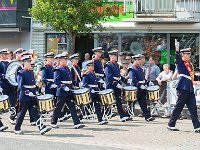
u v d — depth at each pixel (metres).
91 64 16.61
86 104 15.50
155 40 25.31
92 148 12.17
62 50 26.20
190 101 15.03
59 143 12.90
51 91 16.62
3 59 17.12
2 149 12.02
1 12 26.14
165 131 15.07
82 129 15.38
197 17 24.38
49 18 21.30
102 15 21.98
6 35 26.36
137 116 18.86
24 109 14.40
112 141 13.26
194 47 24.92
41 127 14.37
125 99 17.02
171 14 24.55
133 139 13.59
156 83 19.75
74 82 17.12
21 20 26.12
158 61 25.33
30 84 14.41
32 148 12.14
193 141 13.41
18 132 14.45
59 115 16.14
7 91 16.89
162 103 18.77
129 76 17.50
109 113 17.66
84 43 26.09
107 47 25.78
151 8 24.72
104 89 17.06
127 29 25.44
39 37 26.39
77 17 21.28
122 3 25.14
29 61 14.51
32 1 26.22
